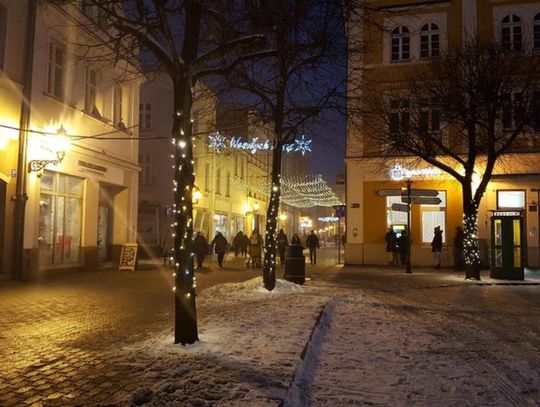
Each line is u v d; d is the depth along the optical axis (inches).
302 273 651.5
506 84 727.1
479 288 673.6
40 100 649.0
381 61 981.2
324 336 346.3
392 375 257.8
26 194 619.2
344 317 418.6
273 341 297.6
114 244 894.4
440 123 902.4
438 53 908.0
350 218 1026.7
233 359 255.0
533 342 344.8
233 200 1711.4
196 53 305.6
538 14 952.9
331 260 1346.0
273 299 485.4
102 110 815.7
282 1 382.0
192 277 291.4
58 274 706.8
